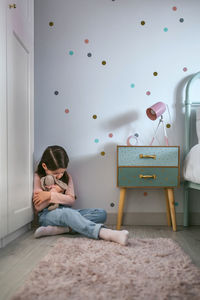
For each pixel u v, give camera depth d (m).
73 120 2.07
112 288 0.85
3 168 1.35
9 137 1.44
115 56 2.08
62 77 2.08
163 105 1.90
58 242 1.41
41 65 2.08
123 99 2.07
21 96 1.66
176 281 0.90
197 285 0.87
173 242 1.41
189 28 2.07
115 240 1.39
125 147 1.85
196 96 2.05
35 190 1.80
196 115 1.97
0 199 1.31
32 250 1.31
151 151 1.85
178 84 2.06
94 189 2.05
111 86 2.07
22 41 1.66
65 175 1.90
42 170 1.86
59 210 1.64
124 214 2.04
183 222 2.01
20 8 1.65
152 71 2.07
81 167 2.06
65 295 0.80
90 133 2.07
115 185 2.05
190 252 1.30
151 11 2.08
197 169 1.64
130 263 1.08
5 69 1.40
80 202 2.04
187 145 2.00
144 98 2.06
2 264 1.11
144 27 2.07
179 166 1.87
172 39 2.07
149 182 1.85
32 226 1.93
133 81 2.07
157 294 0.81
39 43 2.08
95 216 1.70
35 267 1.03
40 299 0.78
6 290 0.87
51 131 2.07
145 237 1.62
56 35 2.08
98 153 2.06
